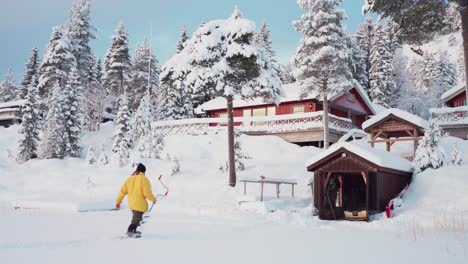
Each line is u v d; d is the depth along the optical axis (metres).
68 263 6.54
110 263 6.61
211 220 14.38
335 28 30.39
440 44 118.75
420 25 17.36
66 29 54.66
